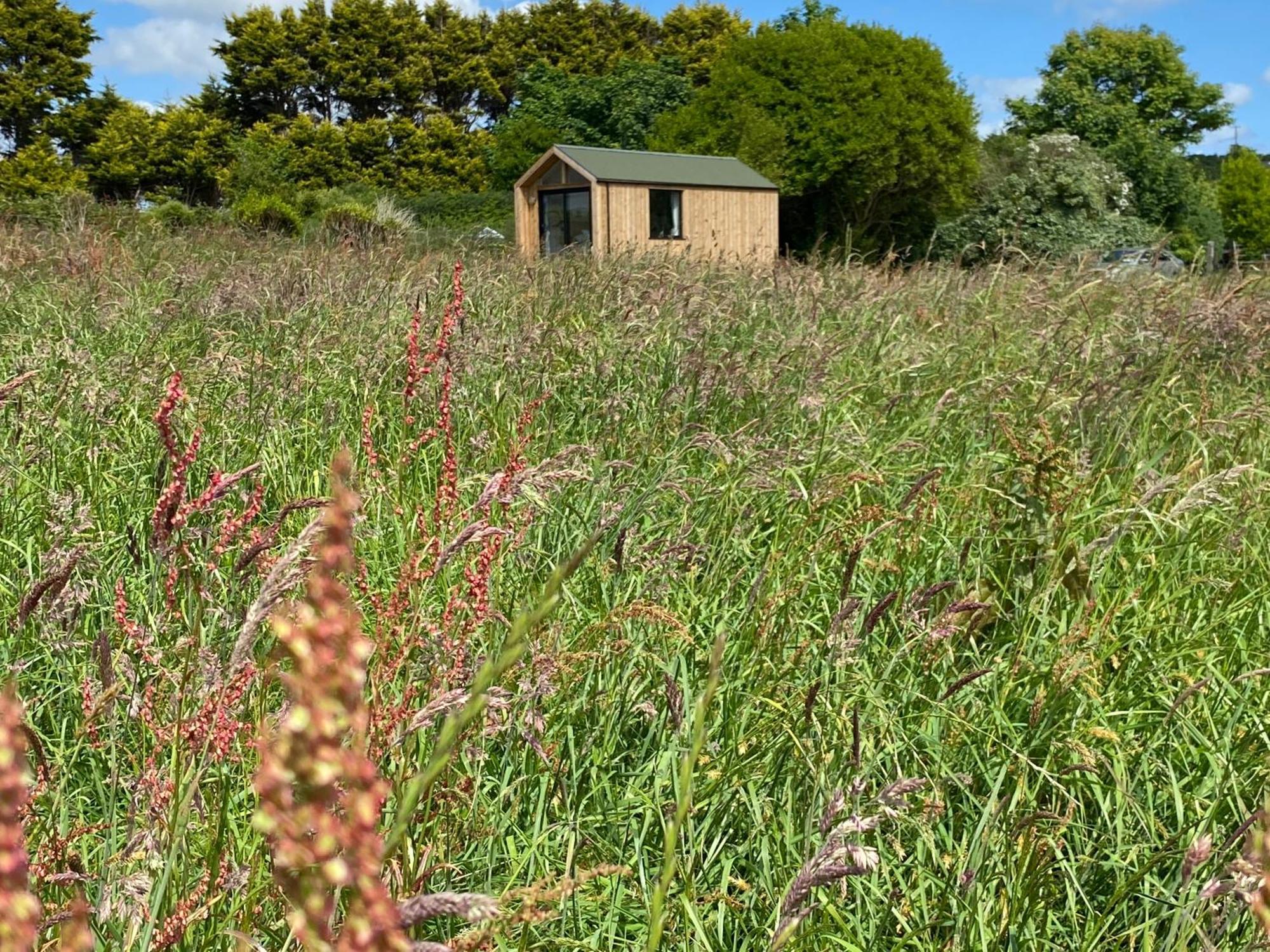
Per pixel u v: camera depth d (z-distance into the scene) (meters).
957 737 3.55
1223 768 3.47
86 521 3.91
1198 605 4.54
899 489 5.61
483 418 5.82
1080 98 64.44
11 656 3.50
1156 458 5.39
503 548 3.71
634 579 4.22
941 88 36.75
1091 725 3.70
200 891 2.28
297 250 11.52
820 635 4.27
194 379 6.04
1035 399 6.57
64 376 5.64
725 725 3.51
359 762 0.75
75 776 3.29
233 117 62.69
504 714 3.18
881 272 11.48
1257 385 7.67
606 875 3.02
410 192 60.19
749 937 2.98
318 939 0.75
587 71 68.44
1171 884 3.10
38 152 51.66
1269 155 62.47
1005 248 11.20
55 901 2.39
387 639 2.77
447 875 2.79
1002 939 2.95
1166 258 11.55
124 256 10.45
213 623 3.04
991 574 4.46
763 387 6.50
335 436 5.45
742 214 27.86
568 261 10.74
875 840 3.13
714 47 70.31
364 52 62.59
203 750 2.31
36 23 53.44
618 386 6.39
